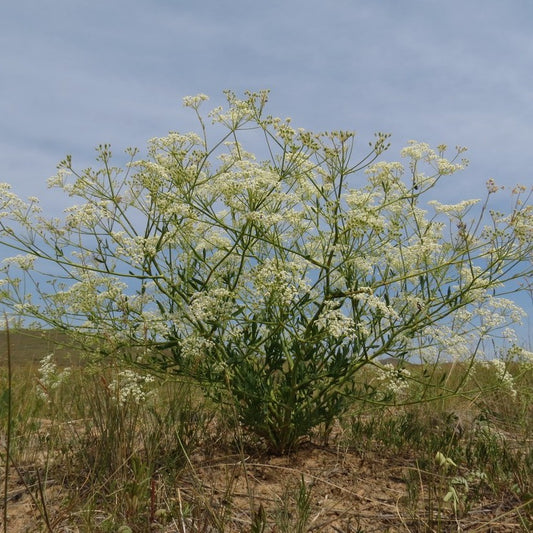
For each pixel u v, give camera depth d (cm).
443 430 544
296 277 472
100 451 439
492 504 409
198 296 480
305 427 498
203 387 503
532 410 642
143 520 354
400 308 524
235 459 492
